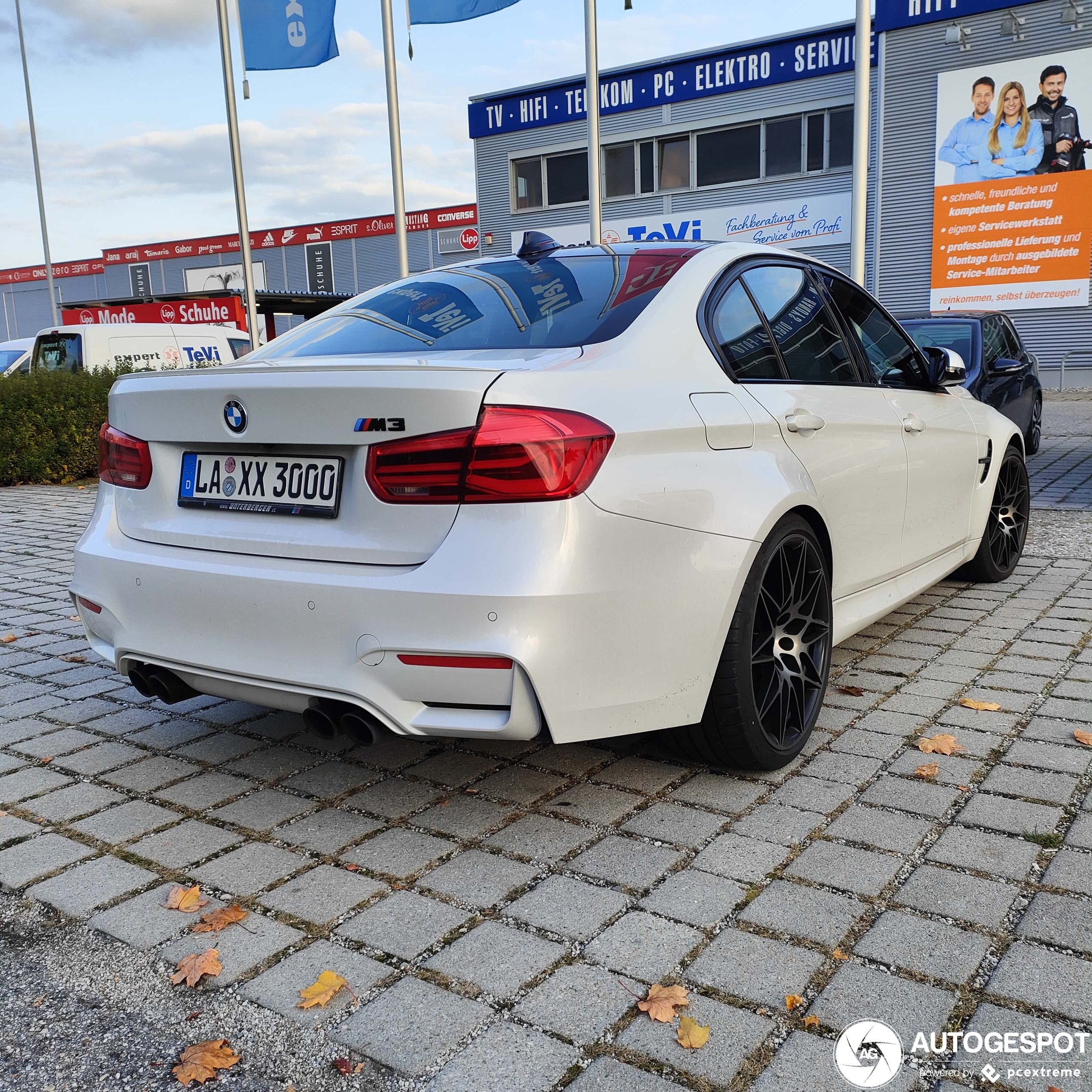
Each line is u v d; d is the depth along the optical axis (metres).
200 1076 1.68
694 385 2.59
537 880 2.30
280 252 44.38
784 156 22.30
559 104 24.97
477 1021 1.81
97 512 2.90
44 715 3.54
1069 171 18.73
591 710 2.25
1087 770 2.81
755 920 2.11
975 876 2.26
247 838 2.56
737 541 2.51
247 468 2.51
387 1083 1.66
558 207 25.75
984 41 19.03
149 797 2.83
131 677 2.81
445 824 2.60
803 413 2.95
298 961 2.01
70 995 1.93
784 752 2.82
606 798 2.72
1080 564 5.52
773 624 2.76
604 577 2.21
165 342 15.16
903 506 3.67
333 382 2.25
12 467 10.71
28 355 14.56
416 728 2.24
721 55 22.55
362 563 2.26
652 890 2.24
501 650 2.10
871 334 3.74
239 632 2.42
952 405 4.27
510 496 2.12
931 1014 1.80
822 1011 1.81
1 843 2.57
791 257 3.41
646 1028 1.78
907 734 3.12
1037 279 19.44
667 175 23.95
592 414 2.24
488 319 2.84
